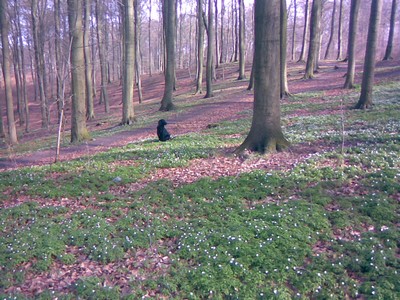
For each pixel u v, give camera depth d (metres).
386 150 10.86
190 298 5.62
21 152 20.62
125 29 24.42
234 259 6.31
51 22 35.25
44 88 34.19
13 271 6.42
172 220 7.91
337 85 26.22
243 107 23.97
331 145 12.13
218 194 8.95
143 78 60.47
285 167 10.25
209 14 29.98
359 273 5.93
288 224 7.28
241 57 39.06
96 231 7.51
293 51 52.41
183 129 20.09
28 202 9.34
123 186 10.23
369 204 7.81
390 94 19.89
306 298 5.51
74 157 15.27
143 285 5.91
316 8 30.53
